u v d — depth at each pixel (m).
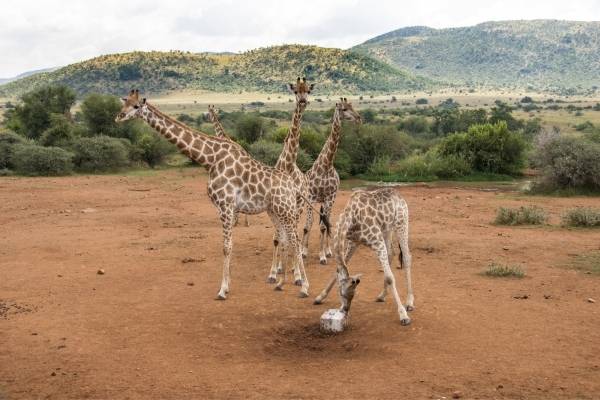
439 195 23.16
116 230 14.93
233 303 8.81
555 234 14.28
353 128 32.72
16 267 10.96
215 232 14.75
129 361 6.62
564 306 8.50
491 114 65.25
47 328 7.66
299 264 9.33
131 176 30.62
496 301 8.77
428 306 8.55
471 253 12.13
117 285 9.76
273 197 9.16
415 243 13.14
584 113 96.19
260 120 41.81
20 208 18.83
